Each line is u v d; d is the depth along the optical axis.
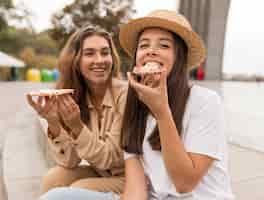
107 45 2.42
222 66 26.84
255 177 3.78
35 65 36.72
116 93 2.39
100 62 2.35
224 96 14.16
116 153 2.21
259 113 8.98
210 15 24.59
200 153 1.69
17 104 11.56
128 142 1.93
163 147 1.64
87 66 2.37
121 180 2.32
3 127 6.87
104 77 2.38
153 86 1.66
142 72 1.64
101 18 17.17
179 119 1.72
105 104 2.36
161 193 1.77
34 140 5.63
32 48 38.97
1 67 32.22
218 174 1.79
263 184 3.55
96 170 2.53
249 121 7.63
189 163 1.63
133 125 1.91
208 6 25.19
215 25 24.98
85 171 2.52
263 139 5.73
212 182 1.77
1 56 27.70
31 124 7.26
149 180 1.91
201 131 1.71
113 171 2.38
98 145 2.14
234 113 8.91
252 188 3.44
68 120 2.06
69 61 2.42
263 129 6.64
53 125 2.20
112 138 2.23
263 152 4.84
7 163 4.30
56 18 18.38
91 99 2.50
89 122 2.46
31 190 3.38
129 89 1.93
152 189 1.90
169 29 1.78
